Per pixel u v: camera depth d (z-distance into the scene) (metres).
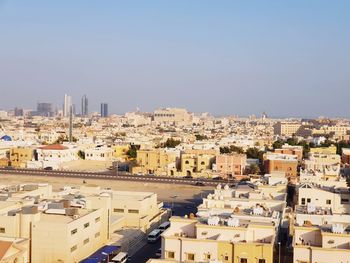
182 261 73.69
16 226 101.19
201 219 88.38
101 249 113.56
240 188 137.62
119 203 141.50
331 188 139.50
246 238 81.56
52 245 100.69
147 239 134.12
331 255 75.31
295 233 81.69
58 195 136.88
